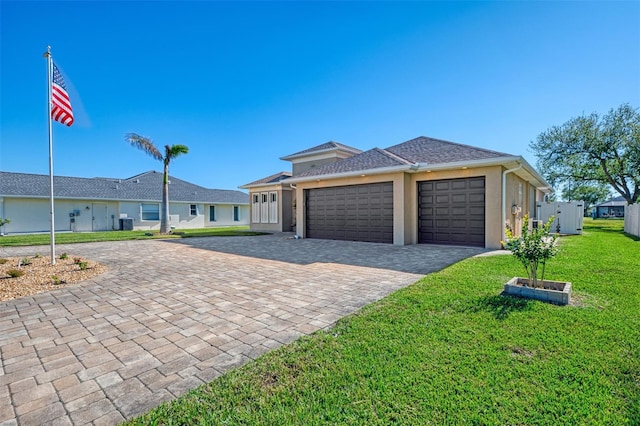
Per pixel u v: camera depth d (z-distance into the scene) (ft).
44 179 73.87
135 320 12.76
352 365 8.74
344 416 6.69
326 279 19.66
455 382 7.84
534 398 7.18
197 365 9.02
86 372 8.71
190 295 16.40
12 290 17.60
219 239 48.16
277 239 47.19
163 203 58.70
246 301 15.20
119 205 76.43
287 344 10.25
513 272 19.72
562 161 79.82
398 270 22.03
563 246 32.71
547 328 10.96
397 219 36.73
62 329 11.88
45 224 66.80
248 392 7.62
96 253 33.06
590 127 74.28
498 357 9.03
